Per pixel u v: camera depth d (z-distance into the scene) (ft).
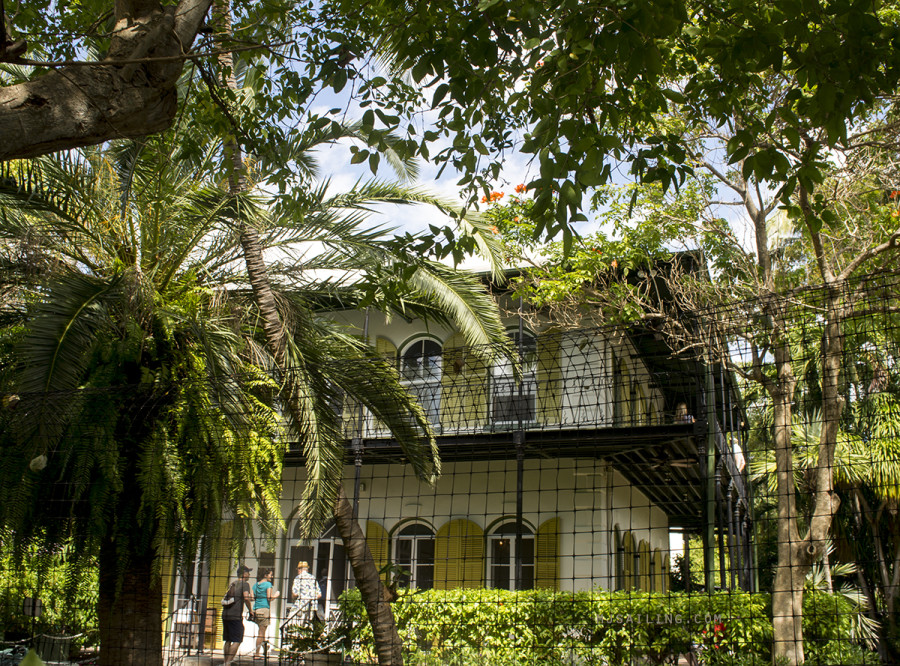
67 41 22.22
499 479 45.01
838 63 14.94
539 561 42.70
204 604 34.42
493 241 31.83
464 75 16.66
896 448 40.37
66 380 20.11
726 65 16.21
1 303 25.99
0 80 25.36
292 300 28.43
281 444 25.89
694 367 43.29
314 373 26.16
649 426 36.19
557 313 38.65
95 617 33.50
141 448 23.53
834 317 21.08
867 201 35.42
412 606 33.91
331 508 24.20
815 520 29.76
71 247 26.68
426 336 47.39
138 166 27.37
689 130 35.47
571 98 16.02
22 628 32.81
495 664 30.37
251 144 23.59
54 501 23.56
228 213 28.27
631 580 48.44
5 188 24.54
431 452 30.01
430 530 45.50
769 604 29.76
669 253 39.01
